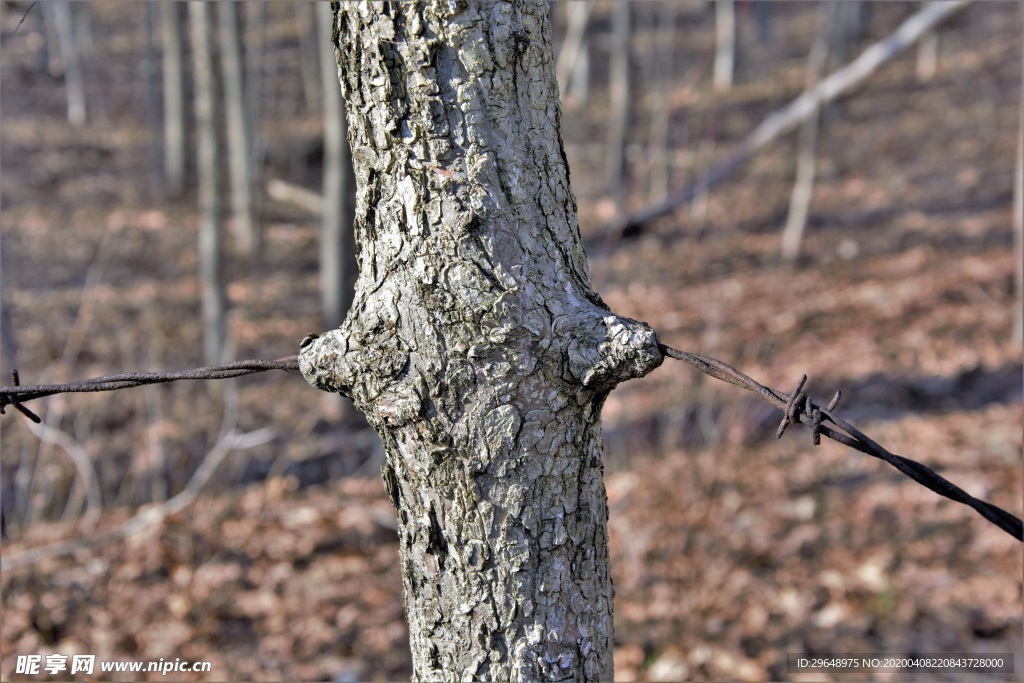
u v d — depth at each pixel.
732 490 5.11
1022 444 5.87
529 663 1.23
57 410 5.05
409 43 1.11
